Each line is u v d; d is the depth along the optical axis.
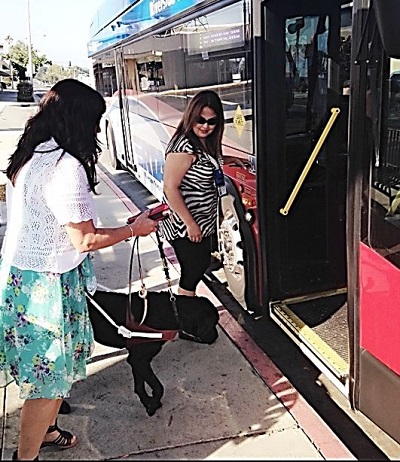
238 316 4.92
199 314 3.44
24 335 2.63
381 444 3.27
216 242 5.19
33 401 2.74
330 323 4.18
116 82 10.38
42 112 2.62
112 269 6.07
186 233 4.16
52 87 2.64
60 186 2.51
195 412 3.57
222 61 4.61
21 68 81.31
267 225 4.30
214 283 5.64
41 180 2.54
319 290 4.56
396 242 2.65
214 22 4.68
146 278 5.78
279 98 4.08
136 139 9.09
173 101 6.25
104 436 3.36
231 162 4.65
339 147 4.38
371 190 2.80
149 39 7.14
